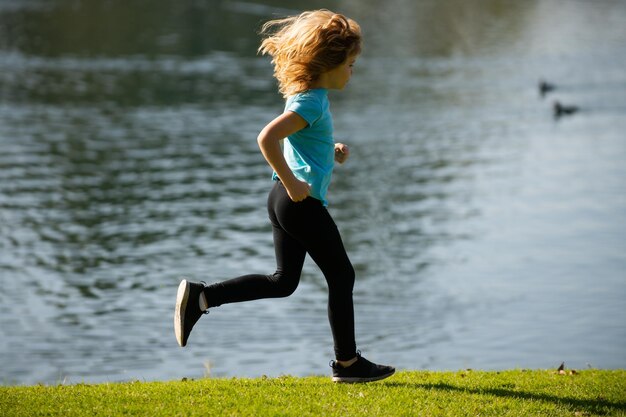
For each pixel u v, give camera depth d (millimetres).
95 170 82750
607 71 149250
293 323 44594
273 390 13422
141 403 12695
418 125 109562
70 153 89062
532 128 110875
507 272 57062
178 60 149625
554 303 50500
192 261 57000
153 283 52375
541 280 55312
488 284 54281
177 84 129000
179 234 63500
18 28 178375
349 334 13000
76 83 128125
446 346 42750
